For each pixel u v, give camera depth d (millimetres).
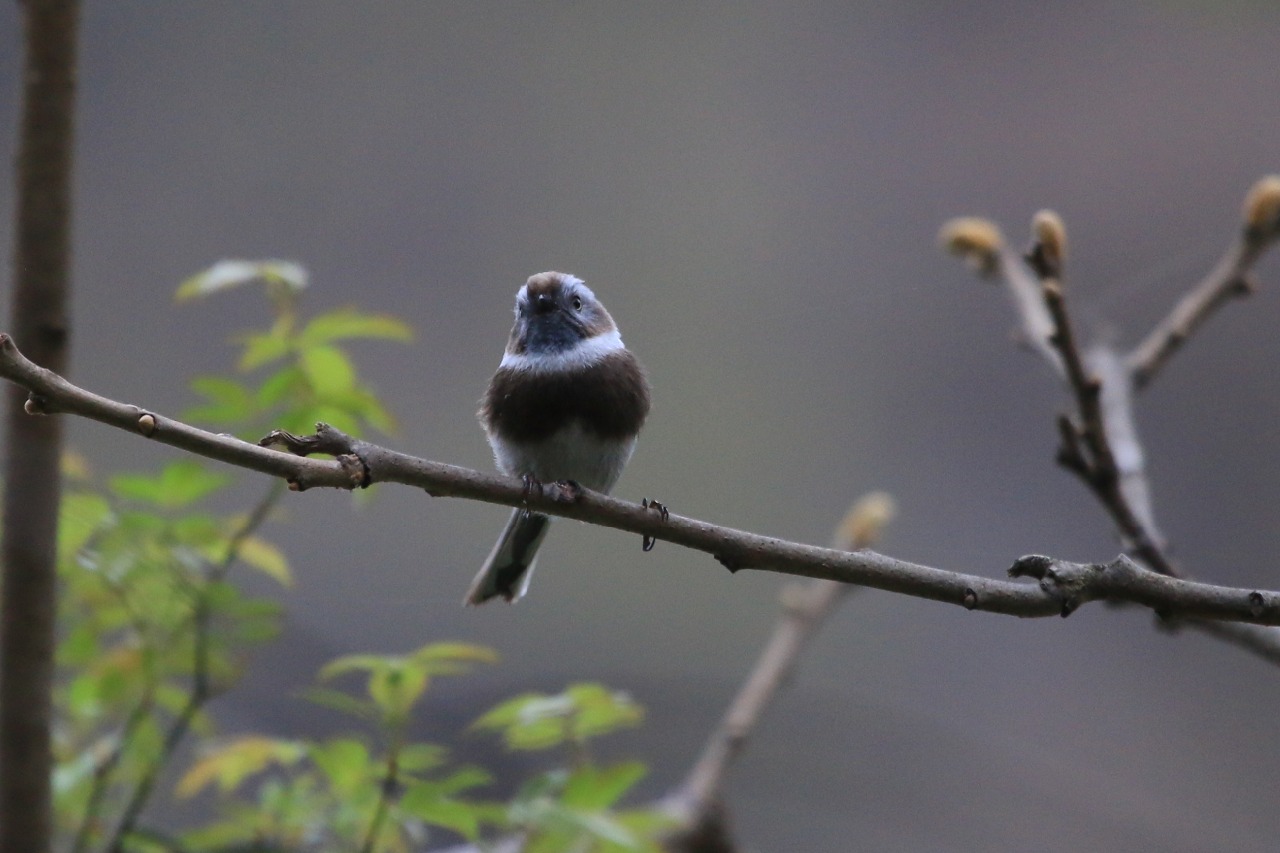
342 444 4266
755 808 9305
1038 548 15680
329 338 6043
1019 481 16031
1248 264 6707
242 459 3969
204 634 5602
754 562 4547
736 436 16719
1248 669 13891
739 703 7023
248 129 16578
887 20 18312
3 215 13867
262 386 5910
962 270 17047
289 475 4047
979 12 17953
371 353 16297
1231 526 14961
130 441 14031
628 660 15266
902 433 16531
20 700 4891
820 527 16328
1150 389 15477
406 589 14164
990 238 7305
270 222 16453
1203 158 16656
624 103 17953
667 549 15828
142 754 5871
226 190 16391
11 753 4883
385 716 5277
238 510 10312
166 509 5871
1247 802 13109
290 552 14109
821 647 14531
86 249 15562
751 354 17078
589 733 5664
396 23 17344
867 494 16344
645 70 18125
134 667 5953
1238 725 13703
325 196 16766
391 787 5238
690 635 15367
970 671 14398
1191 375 15469
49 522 4965
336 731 7152
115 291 15562
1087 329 14797
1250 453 15086
